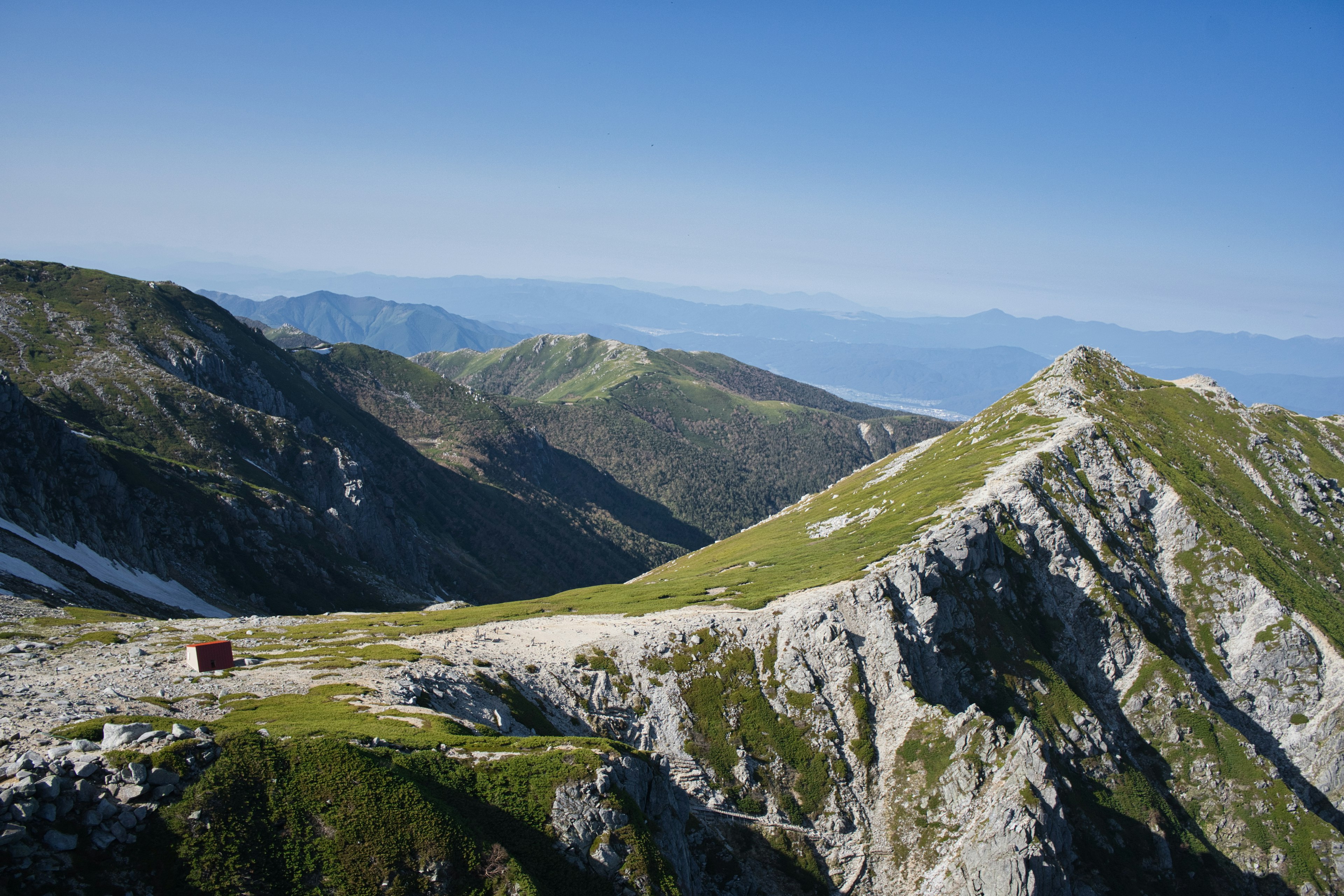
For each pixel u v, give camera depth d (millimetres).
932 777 97812
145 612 123625
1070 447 161750
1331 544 173875
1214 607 144125
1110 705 126625
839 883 91812
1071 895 87312
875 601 111938
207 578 163125
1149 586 142625
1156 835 107375
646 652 106062
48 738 47062
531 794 57625
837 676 107000
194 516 172000
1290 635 137250
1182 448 185250
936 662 111750
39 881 39406
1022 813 87500
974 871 86500
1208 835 115500
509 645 105562
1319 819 115125
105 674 67062
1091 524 145000
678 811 70750
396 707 67812
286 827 47906
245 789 48219
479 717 78062
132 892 41719
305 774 50250
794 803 96875
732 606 121250
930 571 117875
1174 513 152875
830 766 99625
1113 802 109375
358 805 49781
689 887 64188
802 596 118375
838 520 188125
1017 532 136750
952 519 132500
